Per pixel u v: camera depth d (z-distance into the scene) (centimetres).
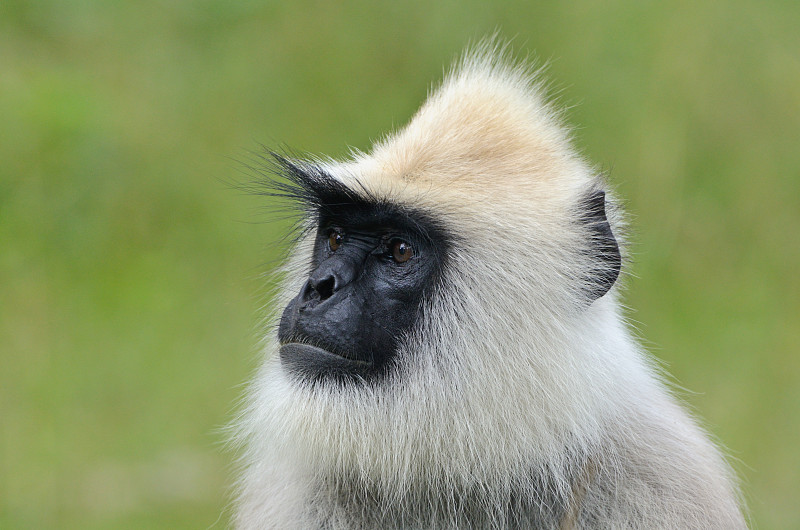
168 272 3027
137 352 2816
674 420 1528
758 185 3014
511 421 1411
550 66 3072
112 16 3531
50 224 3045
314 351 1408
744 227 2988
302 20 3447
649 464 1459
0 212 3028
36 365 2756
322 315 1420
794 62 3136
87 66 3369
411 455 1409
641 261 2920
